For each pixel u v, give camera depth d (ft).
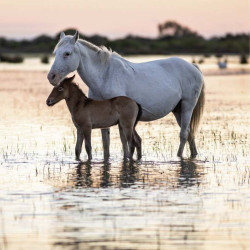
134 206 37.04
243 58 329.31
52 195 39.88
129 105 51.57
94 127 52.03
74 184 43.45
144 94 53.88
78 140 52.54
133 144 52.75
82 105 51.55
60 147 60.49
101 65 52.75
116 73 52.85
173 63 57.06
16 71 243.40
